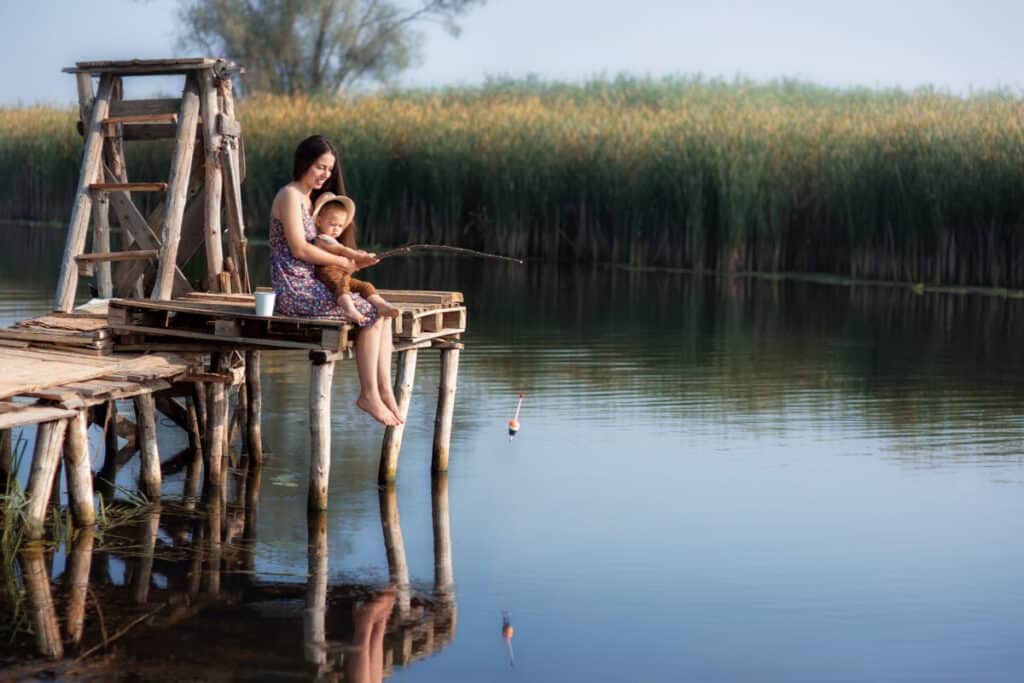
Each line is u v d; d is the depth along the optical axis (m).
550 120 26.31
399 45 44.69
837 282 21.69
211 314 7.49
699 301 19.02
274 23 43.75
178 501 7.65
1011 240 20.58
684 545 6.91
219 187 9.22
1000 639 5.61
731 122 23.94
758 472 8.52
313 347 7.31
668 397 11.14
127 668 5.06
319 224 7.57
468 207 26.27
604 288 20.64
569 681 5.09
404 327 7.72
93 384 7.06
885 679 5.17
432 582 6.25
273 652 5.28
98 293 9.68
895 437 9.60
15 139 31.53
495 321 16.34
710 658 5.36
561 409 10.55
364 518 7.35
